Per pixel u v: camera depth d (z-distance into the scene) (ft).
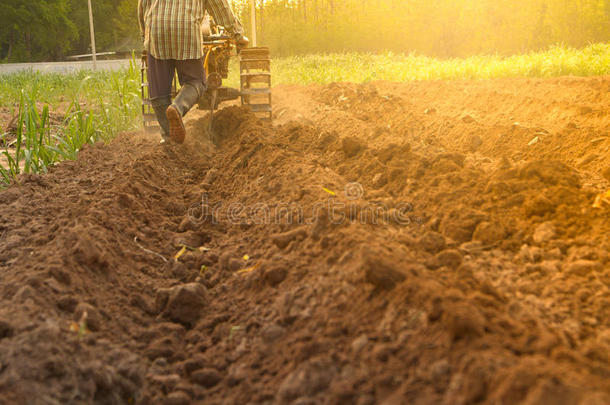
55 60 210.59
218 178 14.75
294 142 15.64
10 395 5.34
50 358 5.90
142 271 9.55
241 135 17.83
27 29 188.34
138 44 207.92
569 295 7.02
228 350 7.21
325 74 47.52
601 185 11.32
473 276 7.41
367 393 5.40
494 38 105.50
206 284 9.13
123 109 25.17
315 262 8.32
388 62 56.80
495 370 4.98
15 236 10.64
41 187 14.46
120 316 7.89
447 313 5.76
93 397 5.95
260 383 6.28
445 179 10.96
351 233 8.35
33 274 7.89
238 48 19.85
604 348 5.85
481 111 22.72
